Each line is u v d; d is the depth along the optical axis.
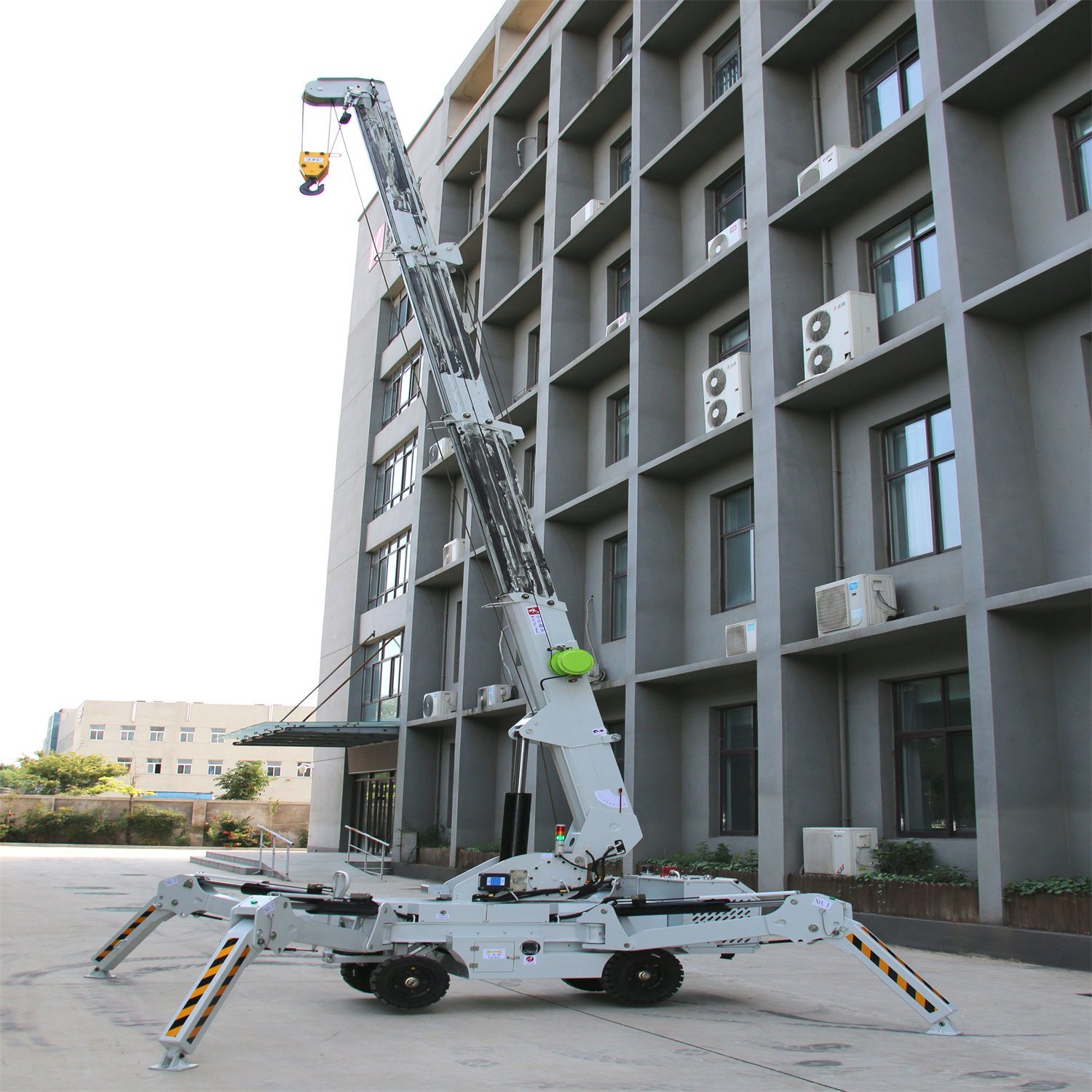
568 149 26.09
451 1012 8.28
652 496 20.27
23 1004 8.23
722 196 21.11
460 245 31.53
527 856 9.14
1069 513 12.83
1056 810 12.21
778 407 16.58
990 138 14.36
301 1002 8.63
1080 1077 6.24
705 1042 7.21
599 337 24.53
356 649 37.00
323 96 12.18
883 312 16.58
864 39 17.47
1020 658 12.50
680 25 21.98
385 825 33.28
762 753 15.74
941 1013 7.61
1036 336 13.55
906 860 13.85
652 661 19.50
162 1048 6.75
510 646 10.05
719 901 8.75
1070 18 12.70
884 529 15.80
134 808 51.28
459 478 31.58
